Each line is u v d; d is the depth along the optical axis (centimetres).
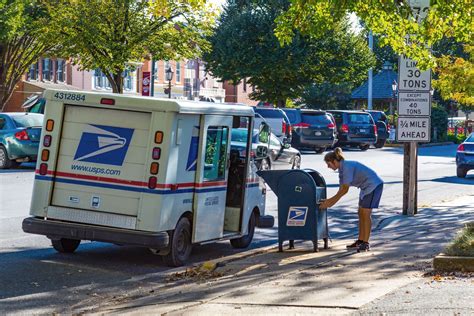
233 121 1380
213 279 1121
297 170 1332
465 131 6981
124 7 3922
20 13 4122
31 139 2722
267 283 1029
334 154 1332
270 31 6259
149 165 1195
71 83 6475
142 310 915
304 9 1549
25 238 1421
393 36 1620
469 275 1030
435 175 3127
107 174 1216
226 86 9312
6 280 1089
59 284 1080
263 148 1434
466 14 1502
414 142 1844
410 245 1364
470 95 2452
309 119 4169
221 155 1320
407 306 855
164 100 1194
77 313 924
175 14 3991
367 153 4428
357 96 7488
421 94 1827
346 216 1916
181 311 888
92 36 3909
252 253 1346
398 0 1476
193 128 1245
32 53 4800
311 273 1095
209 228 1301
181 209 1234
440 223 1702
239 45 6312
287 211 1341
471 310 827
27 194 2050
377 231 1642
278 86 6525
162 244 1188
